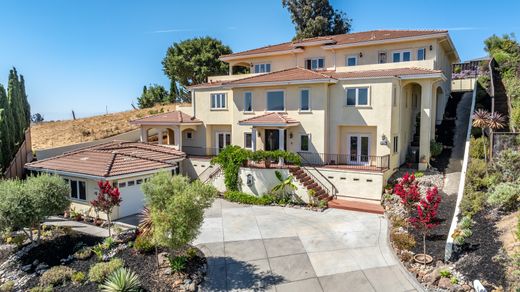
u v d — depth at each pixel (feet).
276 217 62.80
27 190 49.93
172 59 185.47
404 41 92.63
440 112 103.81
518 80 101.24
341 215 63.31
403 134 87.66
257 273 42.27
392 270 42.01
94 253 48.06
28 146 102.37
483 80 115.75
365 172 70.85
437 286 37.29
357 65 100.01
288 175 73.26
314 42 103.40
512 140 63.62
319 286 39.17
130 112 164.45
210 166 91.40
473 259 39.40
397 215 59.72
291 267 43.55
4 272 45.03
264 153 75.72
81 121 149.89
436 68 89.71
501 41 140.97
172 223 39.75
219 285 39.83
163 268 42.83
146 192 42.86
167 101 203.51
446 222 53.83
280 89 88.22
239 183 77.25
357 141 83.56
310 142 84.38
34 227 55.93
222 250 48.70
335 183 74.43
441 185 70.23
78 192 67.87
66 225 60.95
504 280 34.37
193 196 40.78
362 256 45.88
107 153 74.59
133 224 61.21
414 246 47.03
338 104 83.15
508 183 51.98
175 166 74.38
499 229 43.91
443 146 90.27
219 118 102.17
